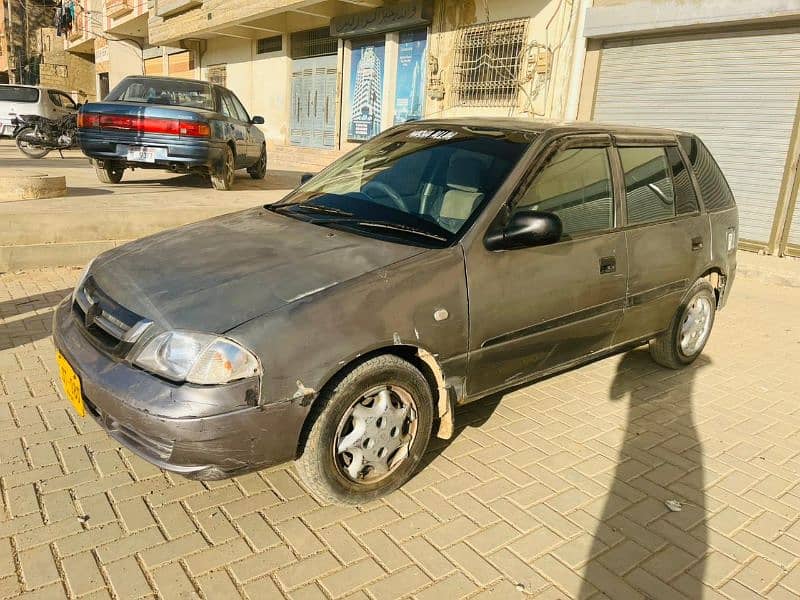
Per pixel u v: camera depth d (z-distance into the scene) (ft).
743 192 28.60
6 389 12.50
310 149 59.00
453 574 8.34
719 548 9.22
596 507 9.99
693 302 15.16
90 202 24.27
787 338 19.02
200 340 8.09
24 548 8.27
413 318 9.22
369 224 10.97
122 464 10.23
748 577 8.66
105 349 8.79
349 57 51.67
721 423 13.15
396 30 45.29
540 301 10.94
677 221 13.94
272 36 62.85
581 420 12.87
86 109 27.96
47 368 13.55
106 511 9.10
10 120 59.98
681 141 14.98
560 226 10.07
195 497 9.55
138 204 24.52
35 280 19.53
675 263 13.75
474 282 9.98
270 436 8.21
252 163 37.42
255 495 9.70
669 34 30.04
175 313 8.49
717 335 18.98
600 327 12.40
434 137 12.64
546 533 9.29
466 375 10.22
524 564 8.62
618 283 12.39
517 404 13.43
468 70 40.60
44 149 46.88
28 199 23.91
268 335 8.15
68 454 10.41
